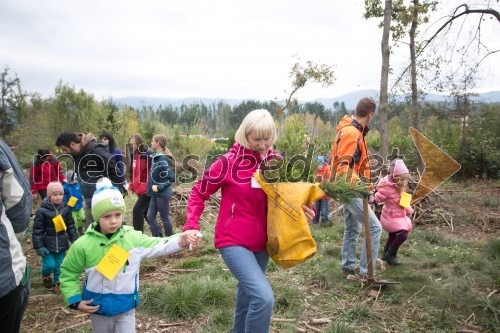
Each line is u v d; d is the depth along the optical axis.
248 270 2.61
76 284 2.69
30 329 3.76
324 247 6.07
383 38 11.05
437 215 8.72
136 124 21.59
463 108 16.94
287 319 3.81
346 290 4.46
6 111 21.36
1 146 2.32
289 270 5.09
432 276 4.94
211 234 7.00
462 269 5.06
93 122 19.56
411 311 3.97
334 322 3.76
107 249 2.67
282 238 2.63
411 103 13.62
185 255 5.89
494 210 9.80
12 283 2.25
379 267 5.18
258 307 2.51
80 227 6.95
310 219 2.77
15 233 2.42
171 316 3.89
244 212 2.71
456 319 3.78
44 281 4.76
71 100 19.50
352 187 3.16
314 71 14.66
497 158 16.39
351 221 4.79
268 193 2.63
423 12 12.00
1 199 2.25
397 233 5.21
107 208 2.62
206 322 3.78
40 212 4.66
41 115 20.52
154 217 6.23
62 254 4.80
